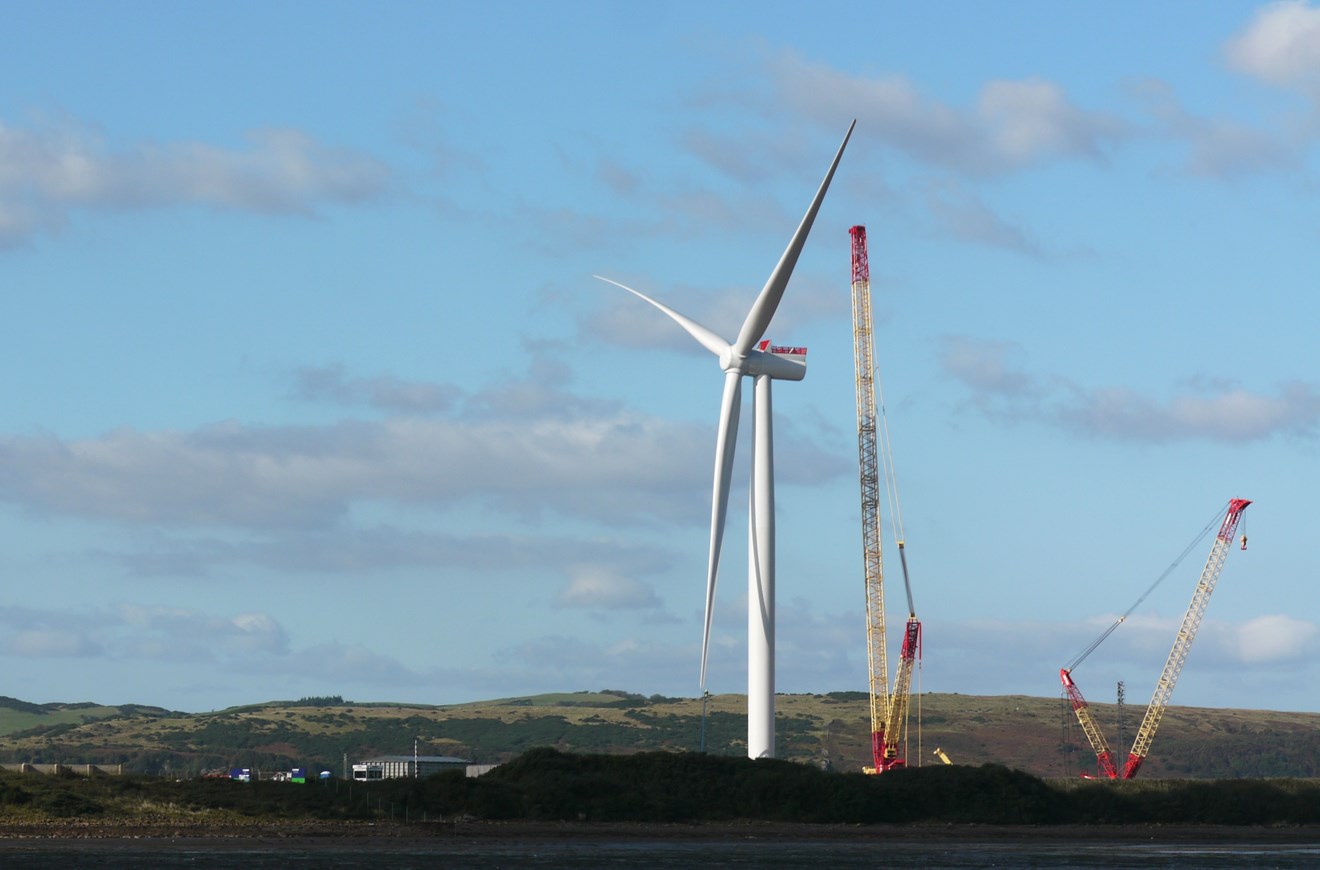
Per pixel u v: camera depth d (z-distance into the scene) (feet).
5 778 549.95
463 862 447.01
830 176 522.88
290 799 557.74
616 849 509.35
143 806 537.65
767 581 601.21
